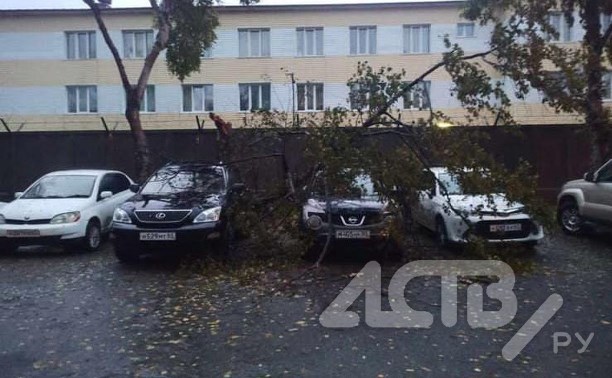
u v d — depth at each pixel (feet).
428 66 86.33
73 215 31.37
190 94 89.56
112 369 15.15
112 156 52.54
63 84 89.97
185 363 15.52
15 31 89.56
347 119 27.20
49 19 89.56
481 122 47.60
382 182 25.12
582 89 26.48
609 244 33.12
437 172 27.22
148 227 26.99
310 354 16.08
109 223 35.09
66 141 52.85
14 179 53.16
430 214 32.48
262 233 27.71
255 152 31.71
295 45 88.33
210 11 46.34
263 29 88.69
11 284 24.88
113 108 89.71
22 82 89.86
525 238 28.91
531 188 24.49
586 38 40.16
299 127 29.43
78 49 90.38
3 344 17.16
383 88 27.32
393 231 25.76
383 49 87.25
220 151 32.73
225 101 88.74
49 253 32.32
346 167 24.85
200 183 30.89
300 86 60.18
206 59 88.53
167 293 22.93
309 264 27.50
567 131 50.08
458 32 86.48
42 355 16.21
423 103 27.84
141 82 42.47
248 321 19.16
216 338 17.51
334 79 87.92
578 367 14.98
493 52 26.61
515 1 27.63
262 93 88.99
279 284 23.88
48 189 34.47
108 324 19.03
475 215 27.22
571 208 36.24
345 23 87.61
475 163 24.36
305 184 28.02
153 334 17.95
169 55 46.11
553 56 26.08
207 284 24.21
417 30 87.51
